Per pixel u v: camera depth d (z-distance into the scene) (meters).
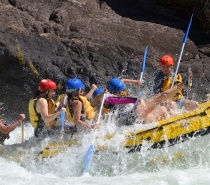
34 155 18.48
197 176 16.67
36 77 26.92
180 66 27.58
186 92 20.16
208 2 29.20
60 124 18.75
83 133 18.34
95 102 19.09
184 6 30.80
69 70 26.84
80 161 17.94
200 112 17.81
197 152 17.97
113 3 31.31
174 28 29.50
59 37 28.16
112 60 27.48
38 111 18.47
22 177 17.41
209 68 27.56
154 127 17.81
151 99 18.59
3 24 28.02
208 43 29.19
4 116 27.97
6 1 29.80
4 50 26.80
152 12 31.02
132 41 28.25
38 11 29.61
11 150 18.91
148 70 27.23
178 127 17.67
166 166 17.94
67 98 18.44
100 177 17.38
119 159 17.83
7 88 27.52
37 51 27.28
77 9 30.08
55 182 16.80
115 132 18.14
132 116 18.36
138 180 16.61
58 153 18.22
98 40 27.95
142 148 17.69
